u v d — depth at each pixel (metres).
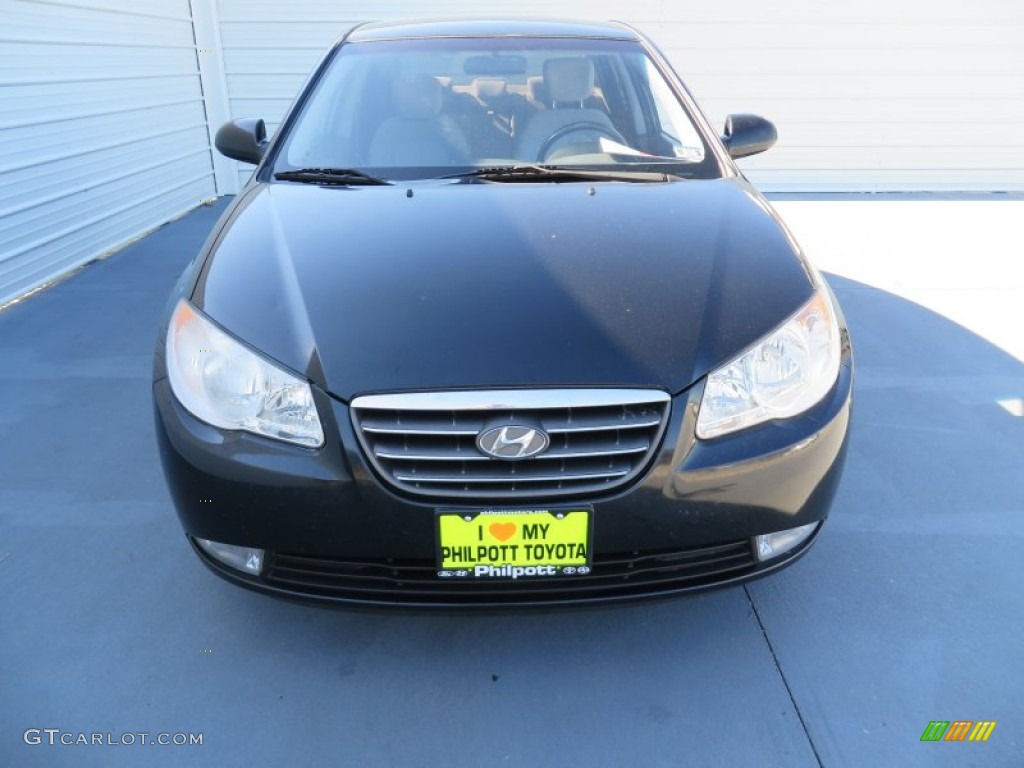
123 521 2.33
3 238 4.07
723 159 2.49
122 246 5.29
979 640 1.87
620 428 1.52
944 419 2.92
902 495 2.44
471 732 1.65
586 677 1.78
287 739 1.63
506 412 1.51
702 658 1.83
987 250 5.09
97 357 3.48
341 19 6.42
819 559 2.15
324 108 2.63
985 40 6.49
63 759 1.58
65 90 4.58
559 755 1.59
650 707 1.70
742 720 1.67
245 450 1.57
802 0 6.41
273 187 2.33
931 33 6.48
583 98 2.65
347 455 1.53
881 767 1.55
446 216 2.04
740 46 6.55
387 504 1.52
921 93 6.65
